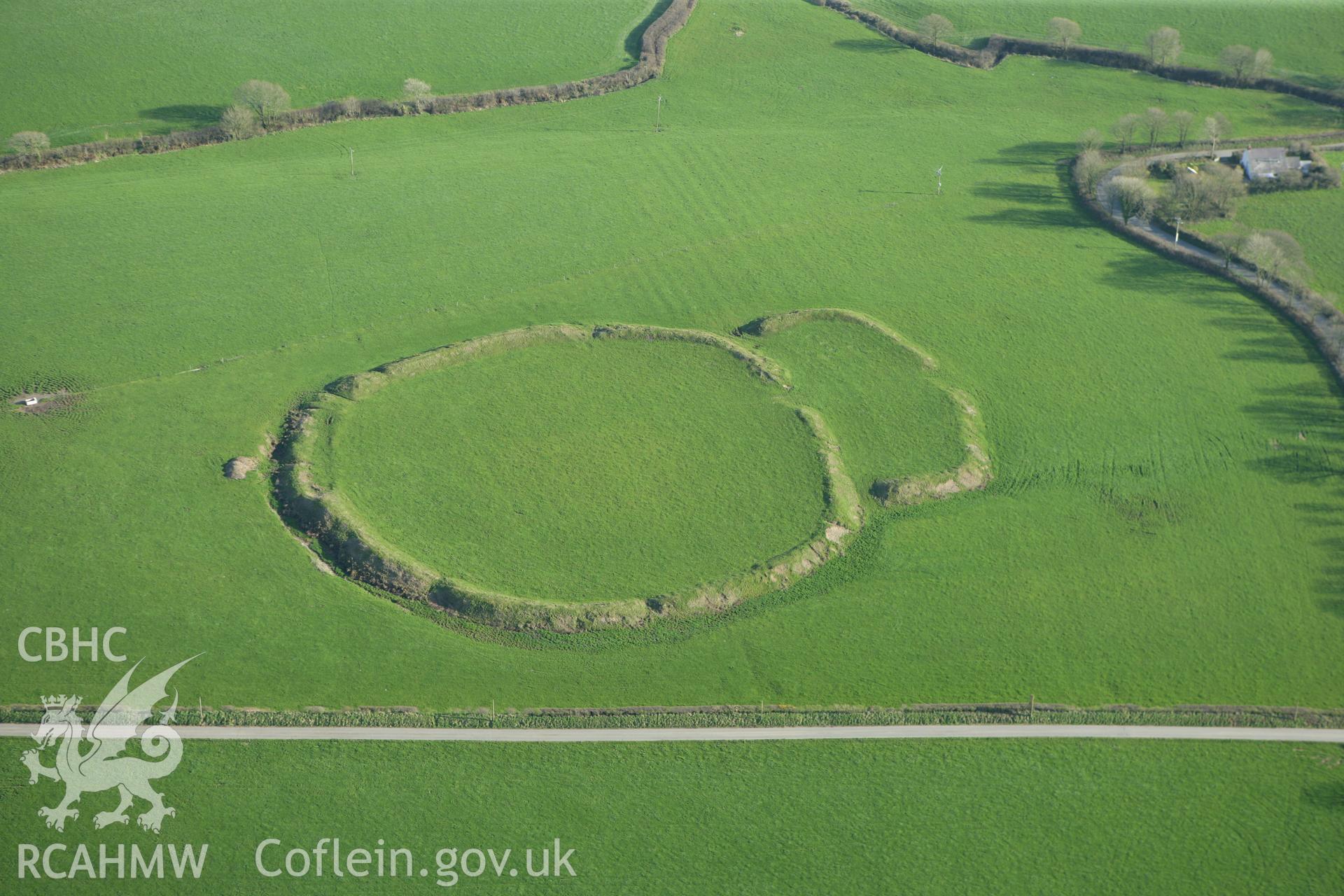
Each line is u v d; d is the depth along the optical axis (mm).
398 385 116562
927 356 124438
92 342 121375
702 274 137875
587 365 120938
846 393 118562
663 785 81062
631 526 101438
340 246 139875
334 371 119062
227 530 99812
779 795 80500
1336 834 78188
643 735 84500
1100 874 75812
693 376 119750
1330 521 104375
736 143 167750
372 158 160125
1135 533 103125
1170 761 83250
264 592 94500
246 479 105062
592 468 107500
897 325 130250
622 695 87625
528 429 111875
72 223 141125
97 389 114938
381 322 127188
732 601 95250
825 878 75375
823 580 97875
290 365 119812
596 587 95562
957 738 84688
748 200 153625
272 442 109875
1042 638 92938
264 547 98438
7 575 94375
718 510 103250
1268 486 108250
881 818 79188
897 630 93375
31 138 151625
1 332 121562
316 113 166750
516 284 134875
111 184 150250
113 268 133250
